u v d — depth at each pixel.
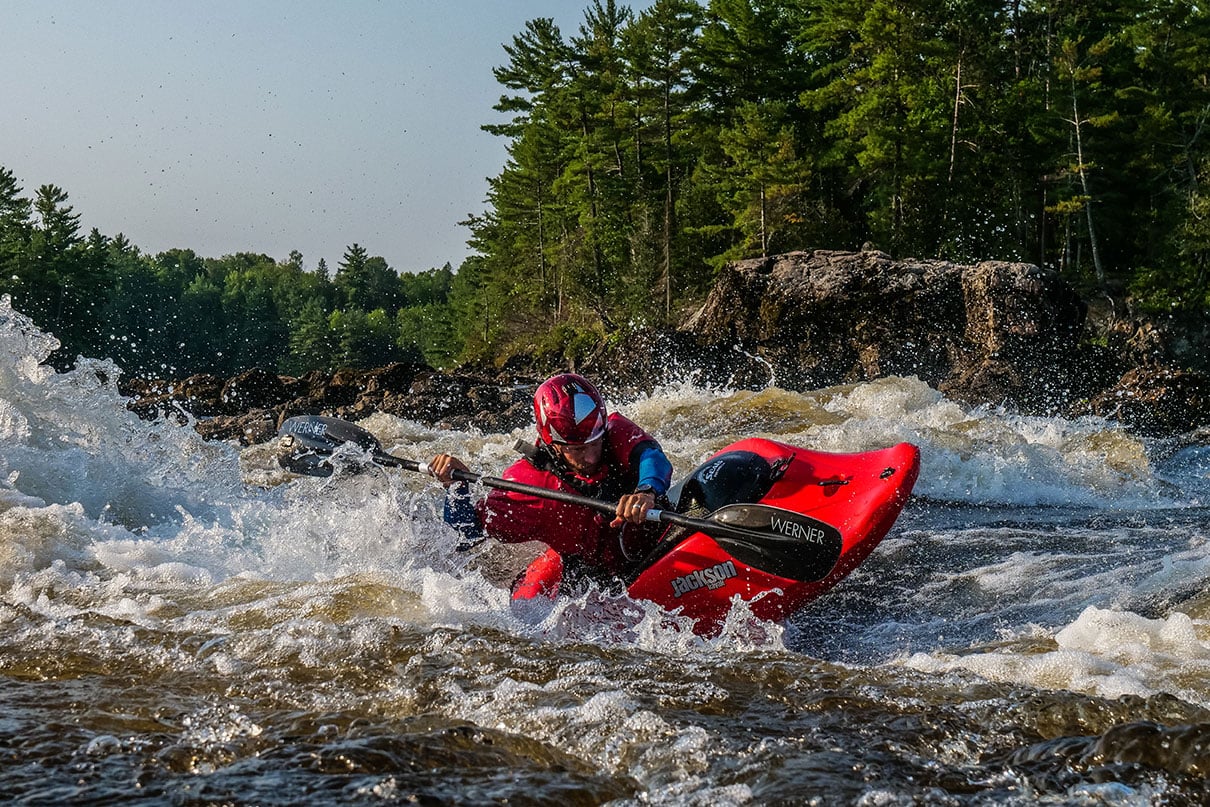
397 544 6.56
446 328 93.19
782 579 5.59
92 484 7.60
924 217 46.12
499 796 2.97
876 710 3.67
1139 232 50.69
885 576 6.83
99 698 4.00
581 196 58.59
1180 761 2.96
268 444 11.65
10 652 4.62
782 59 53.50
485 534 6.19
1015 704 3.60
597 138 57.47
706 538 5.78
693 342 23.97
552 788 3.04
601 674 4.19
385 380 22.47
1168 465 12.76
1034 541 7.54
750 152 48.28
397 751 3.28
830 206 52.72
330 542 6.75
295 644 4.62
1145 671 4.08
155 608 5.37
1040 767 3.06
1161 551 6.99
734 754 3.28
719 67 53.75
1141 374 17.80
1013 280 22.27
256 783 3.06
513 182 67.31
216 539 7.00
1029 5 54.09
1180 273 45.59
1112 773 2.96
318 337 138.12
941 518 8.56
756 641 5.55
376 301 193.88
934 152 46.56
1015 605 6.00
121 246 146.75
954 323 22.83
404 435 15.12
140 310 137.25
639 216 54.34
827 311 23.20
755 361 23.66
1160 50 52.28
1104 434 11.06
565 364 40.81
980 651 4.88
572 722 3.62
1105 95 50.03
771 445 6.29
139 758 3.31
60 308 80.25
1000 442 10.39
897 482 5.68
